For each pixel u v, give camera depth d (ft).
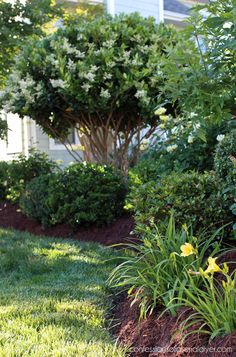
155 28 23.59
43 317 10.77
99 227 19.98
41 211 21.24
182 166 17.75
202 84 10.21
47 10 28.48
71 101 21.08
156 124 23.95
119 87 21.12
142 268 10.94
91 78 20.33
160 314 9.63
